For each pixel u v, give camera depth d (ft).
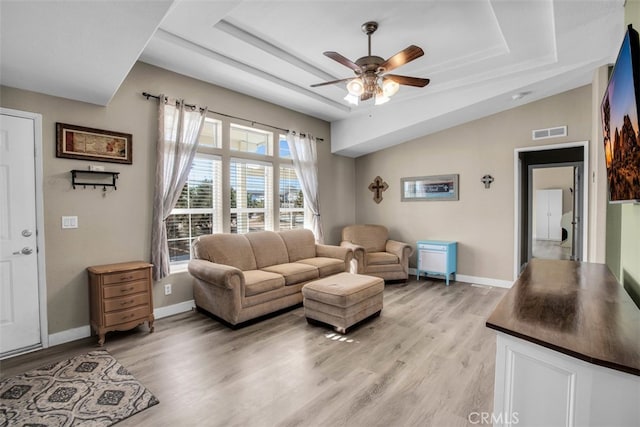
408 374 7.89
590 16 8.22
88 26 6.34
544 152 19.69
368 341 9.81
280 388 7.30
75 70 8.16
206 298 11.89
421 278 18.24
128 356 8.87
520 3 8.15
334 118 18.83
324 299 10.59
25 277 9.25
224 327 10.98
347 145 18.89
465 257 17.28
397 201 19.71
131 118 11.20
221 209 13.94
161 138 11.64
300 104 16.21
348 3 8.70
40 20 6.06
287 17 9.37
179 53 10.67
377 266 16.81
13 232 9.07
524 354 3.90
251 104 15.02
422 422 6.15
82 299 10.20
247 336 10.22
